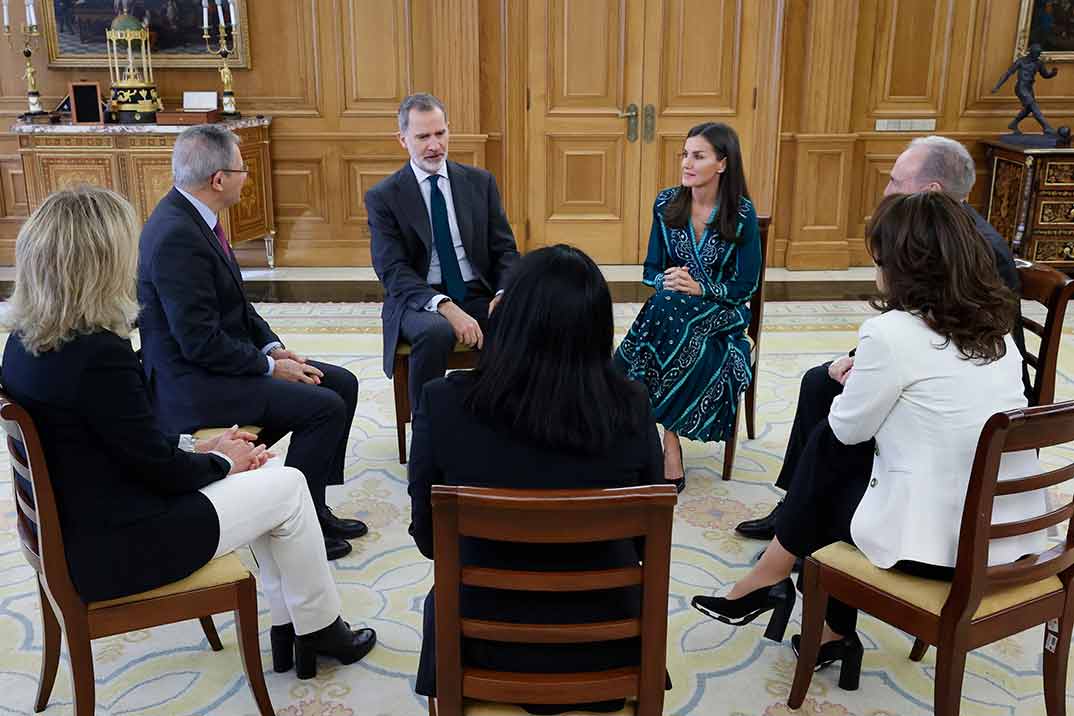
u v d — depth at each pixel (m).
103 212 1.82
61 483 1.88
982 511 1.77
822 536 2.22
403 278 3.42
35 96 5.92
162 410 2.79
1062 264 6.14
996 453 1.74
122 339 1.87
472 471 1.63
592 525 1.51
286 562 2.21
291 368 2.98
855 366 1.99
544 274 1.58
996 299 1.94
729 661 2.45
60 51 6.25
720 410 3.29
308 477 2.88
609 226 6.66
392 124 6.43
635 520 1.52
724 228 3.22
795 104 6.41
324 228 6.62
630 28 6.29
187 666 2.41
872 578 2.00
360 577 2.83
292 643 2.37
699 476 3.50
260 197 6.29
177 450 1.99
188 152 2.75
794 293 5.98
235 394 2.78
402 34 6.27
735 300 3.27
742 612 2.43
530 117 6.43
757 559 2.93
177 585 2.01
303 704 2.26
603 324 1.60
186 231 2.70
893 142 6.56
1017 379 1.97
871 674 2.39
